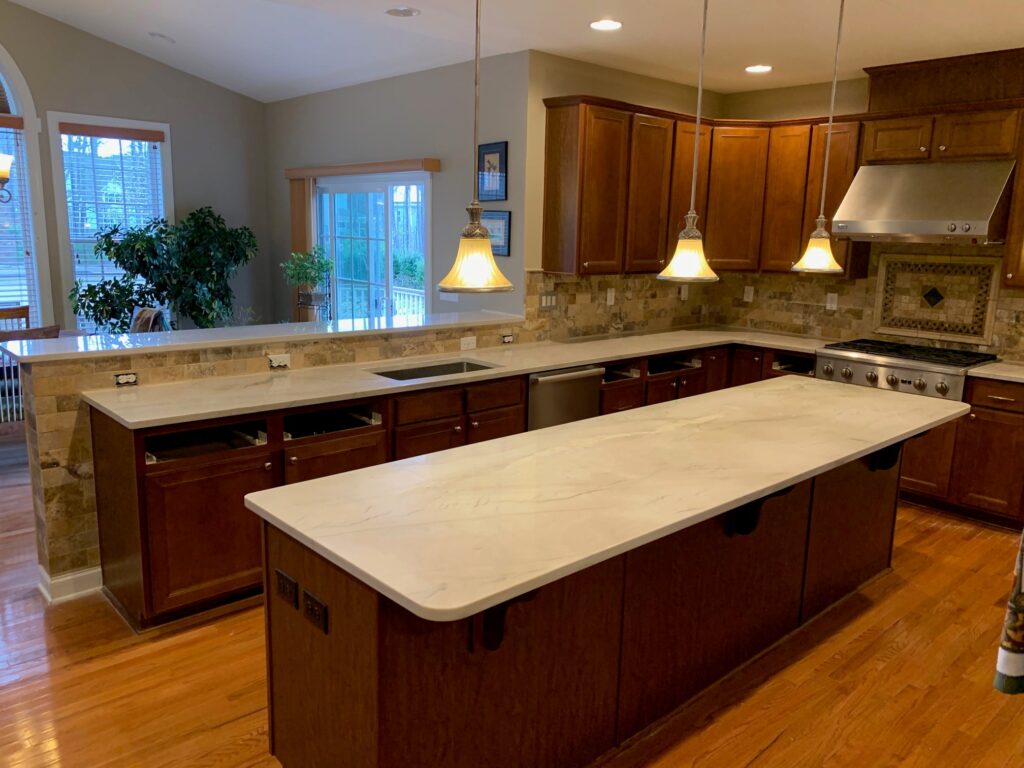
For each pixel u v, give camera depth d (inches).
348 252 253.1
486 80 184.4
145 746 91.7
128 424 106.6
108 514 122.3
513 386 157.6
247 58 231.3
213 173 270.1
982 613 129.0
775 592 115.4
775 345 200.4
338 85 235.5
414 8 141.7
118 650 111.9
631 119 182.7
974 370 165.6
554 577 65.2
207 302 249.6
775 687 106.7
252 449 119.9
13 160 233.1
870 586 138.6
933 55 170.7
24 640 113.9
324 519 75.9
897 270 197.2
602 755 91.3
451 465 94.2
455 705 73.8
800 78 199.2
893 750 94.1
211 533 117.9
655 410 124.4
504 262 187.8
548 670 82.2
